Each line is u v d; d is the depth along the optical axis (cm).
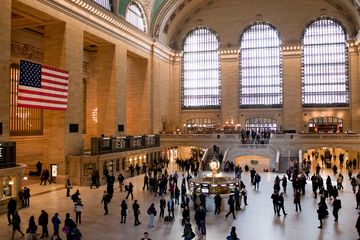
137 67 4050
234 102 4562
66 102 2498
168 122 4666
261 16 4500
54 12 2506
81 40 2794
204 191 2025
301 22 4356
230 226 1555
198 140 4069
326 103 4328
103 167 2656
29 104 2177
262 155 3541
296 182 2198
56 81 2405
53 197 2108
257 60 4581
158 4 4056
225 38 4612
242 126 4575
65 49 2614
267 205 1959
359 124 4147
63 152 2562
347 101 4266
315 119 4350
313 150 4325
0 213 1722
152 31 4056
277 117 4472
